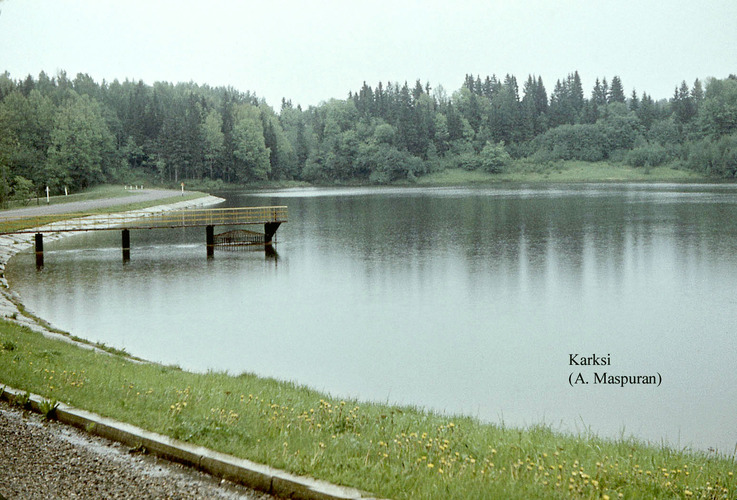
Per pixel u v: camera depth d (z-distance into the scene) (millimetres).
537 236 58156
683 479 8602
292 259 48469
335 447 8625
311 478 7441
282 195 149875
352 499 6961
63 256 51625
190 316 29625
